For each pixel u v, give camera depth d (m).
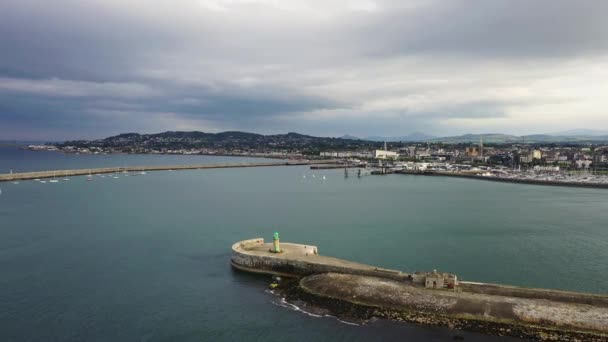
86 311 59.09
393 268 79.44
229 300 62.59
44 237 99.62
